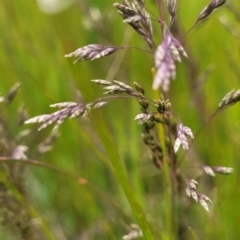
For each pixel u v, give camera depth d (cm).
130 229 31
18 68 39
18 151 30
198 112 33
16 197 30
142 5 26
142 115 26
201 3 41
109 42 37
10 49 41
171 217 29
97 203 33
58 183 36
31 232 30
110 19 37
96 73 38
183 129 26
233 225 31
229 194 31
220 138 33
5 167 30
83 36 41
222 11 38
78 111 27
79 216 35
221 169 28
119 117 34
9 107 37
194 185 27
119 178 28
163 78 24
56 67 37
